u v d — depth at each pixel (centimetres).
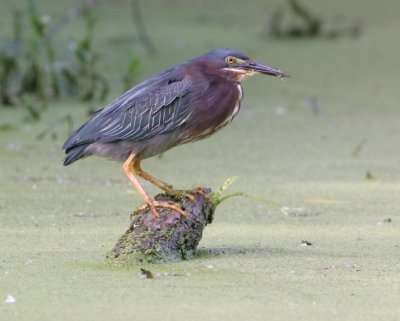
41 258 1006
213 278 929
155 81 1091
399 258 1025
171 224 991
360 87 2102
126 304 850
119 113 1071
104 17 2623
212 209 1031
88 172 1484
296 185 1405
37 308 841
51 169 1498
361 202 1312
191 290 890
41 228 1152
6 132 1738
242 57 1104
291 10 2772
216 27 2602
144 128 1070
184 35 2478
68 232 1131
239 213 1245
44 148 1633
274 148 1658
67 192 1352
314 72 2205
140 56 2223
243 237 1116
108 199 1314
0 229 1145
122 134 1066
